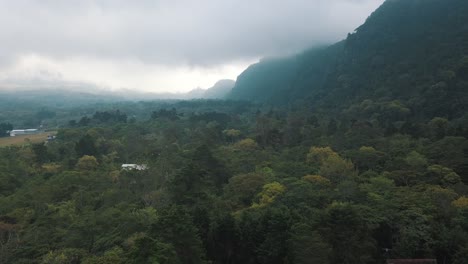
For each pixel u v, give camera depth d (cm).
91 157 8550
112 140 10900
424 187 5694
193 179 5909
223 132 12312
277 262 4241
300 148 8856
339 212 4181
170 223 3769
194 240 3788
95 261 3666
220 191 6581
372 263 4400
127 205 5616
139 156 9531
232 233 4488
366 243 4138
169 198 5822
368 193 5472
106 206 5719
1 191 6906
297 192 5466
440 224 4691
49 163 9162
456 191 5550
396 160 6825
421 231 4581
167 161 8012
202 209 4872
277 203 5288
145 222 4753
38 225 5181
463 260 4100
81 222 4759
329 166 6656
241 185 6106
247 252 4491
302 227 4062
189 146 10150
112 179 7169
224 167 7438
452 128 8650
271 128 11181
